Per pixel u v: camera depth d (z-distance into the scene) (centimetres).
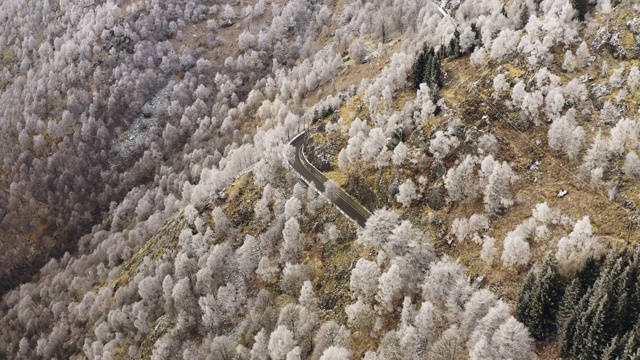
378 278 11012
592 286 8500
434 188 12488
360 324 10812
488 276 10262
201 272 14188
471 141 12625
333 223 13488
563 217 10288
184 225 16762
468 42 15162
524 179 11462
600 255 8906
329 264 12800
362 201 13812
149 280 15475
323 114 17550
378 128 13988
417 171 13112
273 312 12450
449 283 10200
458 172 11938
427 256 11112
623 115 11506
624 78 12031
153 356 13388
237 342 12600
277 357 11062
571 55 12900
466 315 9419
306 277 12756
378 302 11062
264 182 15712
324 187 14800
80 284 19062
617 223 9769
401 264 10956
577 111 12112
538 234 10181
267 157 16000
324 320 11688
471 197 11788
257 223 15062
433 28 19575
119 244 19850
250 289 13712
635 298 7912
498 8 16388
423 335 9569
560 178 11131
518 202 11144
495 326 8906
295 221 13488
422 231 11988
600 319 7844
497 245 10694
